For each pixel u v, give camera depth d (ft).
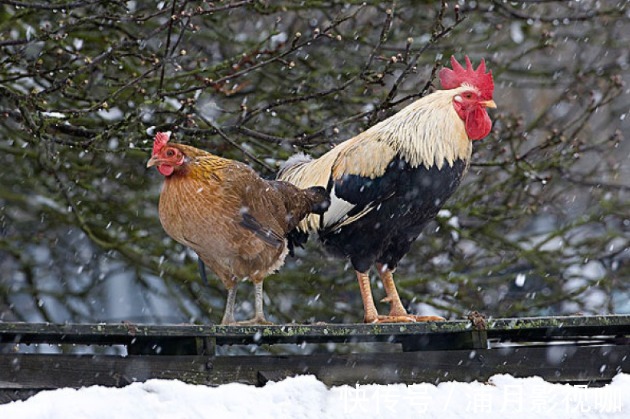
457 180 33.68
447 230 47.62
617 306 55.11
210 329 23.29
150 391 20.88
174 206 26.99
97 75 43.42
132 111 38.63
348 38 45.44
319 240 33.96
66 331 21.67
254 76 46.75
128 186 49.39
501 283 49.14
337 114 45.75
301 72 46.83
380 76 37.17
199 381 22.94
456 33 48.70
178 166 26.86
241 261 28.12
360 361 24.72
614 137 48.01
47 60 42.91
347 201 32.48
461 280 47.52
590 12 48.39
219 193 26.99
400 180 32.50
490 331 27.02
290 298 50.75
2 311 51.93
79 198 47.52
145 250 47.78
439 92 34.32
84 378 21.85
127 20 33.71
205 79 36.04
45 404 19.57
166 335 22.85
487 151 49.65
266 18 49.83
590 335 29.04
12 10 44.01
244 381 23.48
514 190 48.62
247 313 49.83
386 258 33.76
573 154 47.65
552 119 53.93
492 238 50.44
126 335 22.50
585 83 49.83
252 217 27.66
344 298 51.49
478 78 34.42
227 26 48.14
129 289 73.05
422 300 46.96
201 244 27.61
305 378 22.89
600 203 50.49
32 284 51.44
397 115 33.76
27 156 44.19
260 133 39.91
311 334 24.48
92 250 52.37
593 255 49.44
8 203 50.65
